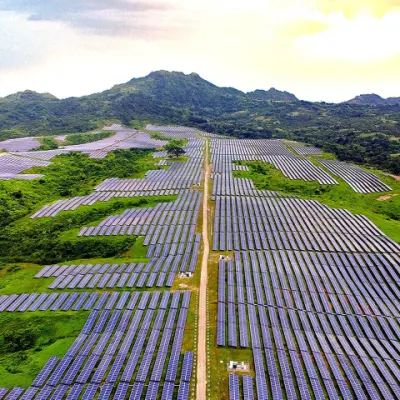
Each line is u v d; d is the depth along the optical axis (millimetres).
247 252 92500
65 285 78250
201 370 54531
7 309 71000
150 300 71562
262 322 66188
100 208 120250
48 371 54062
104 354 57500
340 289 79188
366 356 59594
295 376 54156
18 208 115625
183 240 97938
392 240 102312
